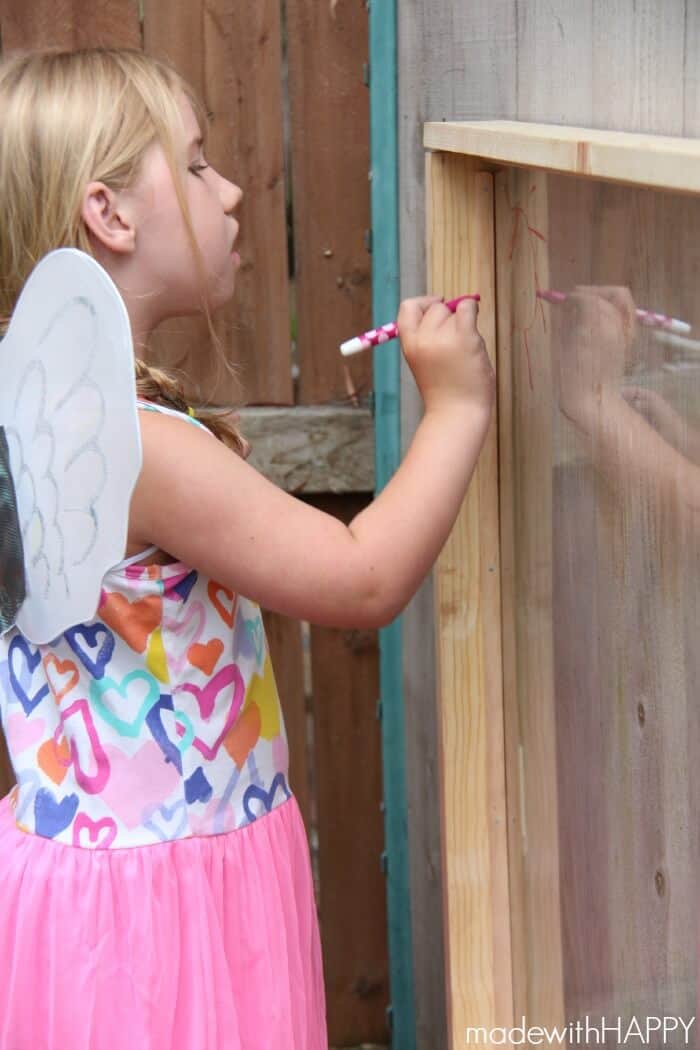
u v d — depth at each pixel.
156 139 1.19
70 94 1.18
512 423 1.27
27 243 1.21
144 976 1.14
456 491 1.11
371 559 1.09
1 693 1.27
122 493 1.09
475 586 1.30
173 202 1.20
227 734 1.20
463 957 1.37
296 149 2.00
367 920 2.26
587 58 1.02
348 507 2.12
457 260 1.25
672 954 0.97
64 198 1.17
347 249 2.04
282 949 1.21
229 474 1.10
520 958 1.37
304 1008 1.26
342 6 1.96
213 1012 1.15
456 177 1.23
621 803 1.06
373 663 2.17
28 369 1.19
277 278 2.04
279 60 1.97
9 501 1.23
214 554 1.10
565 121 1.08
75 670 1.18
